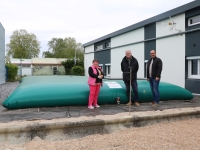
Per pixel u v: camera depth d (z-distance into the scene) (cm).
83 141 382
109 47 1706
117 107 585
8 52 5197
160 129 441
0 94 930
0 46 1574
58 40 6050
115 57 1570
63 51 5712
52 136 394
